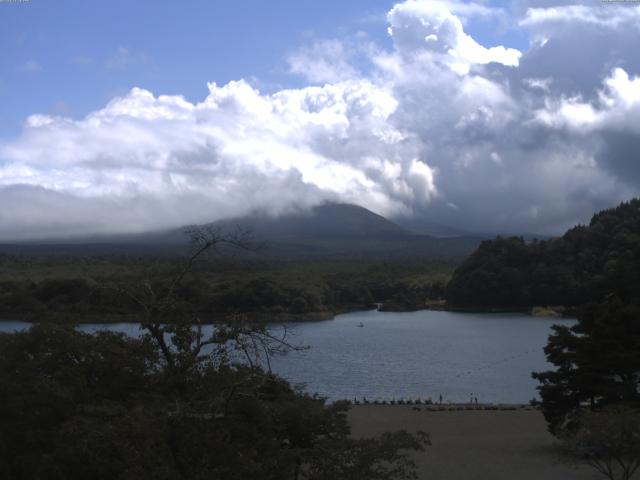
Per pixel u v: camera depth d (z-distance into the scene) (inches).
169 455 634.8
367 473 703.1
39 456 884.0
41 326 1007.0
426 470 1485.0
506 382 3341.5
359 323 6796.3
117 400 903.1
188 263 818.8
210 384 736.3
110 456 691.4
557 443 1734.7
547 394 1643.7
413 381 3415.4
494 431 1947.6
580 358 1609.3
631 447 1187.9
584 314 1668.3
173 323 830.5
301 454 717.9
